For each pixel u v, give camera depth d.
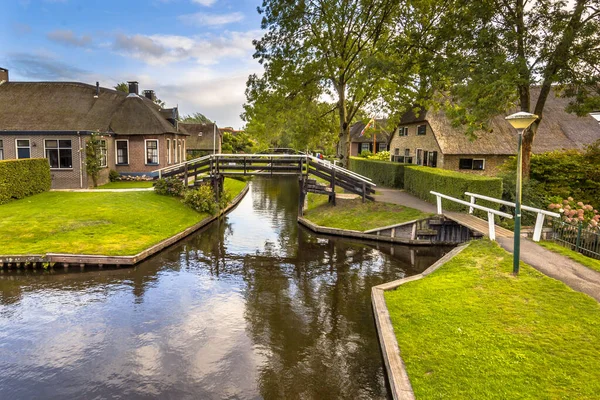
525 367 5.30
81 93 26.00
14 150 21.94
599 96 14.95
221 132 57.41
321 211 19.73
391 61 19.64
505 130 25.62
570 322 6.36
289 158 20.50
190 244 15.00
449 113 17.88
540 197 16.88
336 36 23.05
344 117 24.77
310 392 5.96
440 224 14.73
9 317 8.48
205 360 6.86
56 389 6.05
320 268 12.23
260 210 23.52
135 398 5.84
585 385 4.84
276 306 9.22
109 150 25.47
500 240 11.33
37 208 15.78
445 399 4.86
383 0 21.50
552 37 14.70
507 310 6.97
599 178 17.55
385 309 7.72
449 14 18.39
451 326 6.63
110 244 12.91
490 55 15.49
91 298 9.55
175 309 8.99
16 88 25.45
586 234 11.04
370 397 5.82
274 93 23.61
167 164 27.36
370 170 30.20
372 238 15.70
